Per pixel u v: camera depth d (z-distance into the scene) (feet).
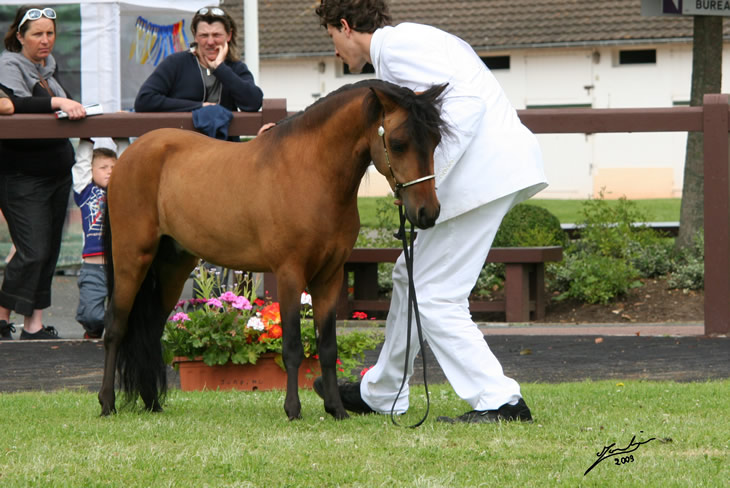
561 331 39.22
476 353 22.36
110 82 53.72
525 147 22.25
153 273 25.35
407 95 20.62
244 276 35.53
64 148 37.91
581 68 128.06
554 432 21.07
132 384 24.94
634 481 16.72
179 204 24.04
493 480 16.88
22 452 19.52
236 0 127.13
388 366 23.53
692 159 56.03
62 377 31.53
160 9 54.03
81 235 58.70
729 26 119.65
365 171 22.70
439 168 21.38
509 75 130.31
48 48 37.68
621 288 50.37
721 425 21.98
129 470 17.85
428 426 21.98
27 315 37.50
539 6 129.39
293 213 22.15
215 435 21.21
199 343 29.07
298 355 22.81
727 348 34.94
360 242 53.72
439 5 131.64
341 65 134.72
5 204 37.50
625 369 32.32
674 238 62.44
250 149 23.47
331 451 19.29
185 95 36.99
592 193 131.75
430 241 22.41
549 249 46.29
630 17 125.39
